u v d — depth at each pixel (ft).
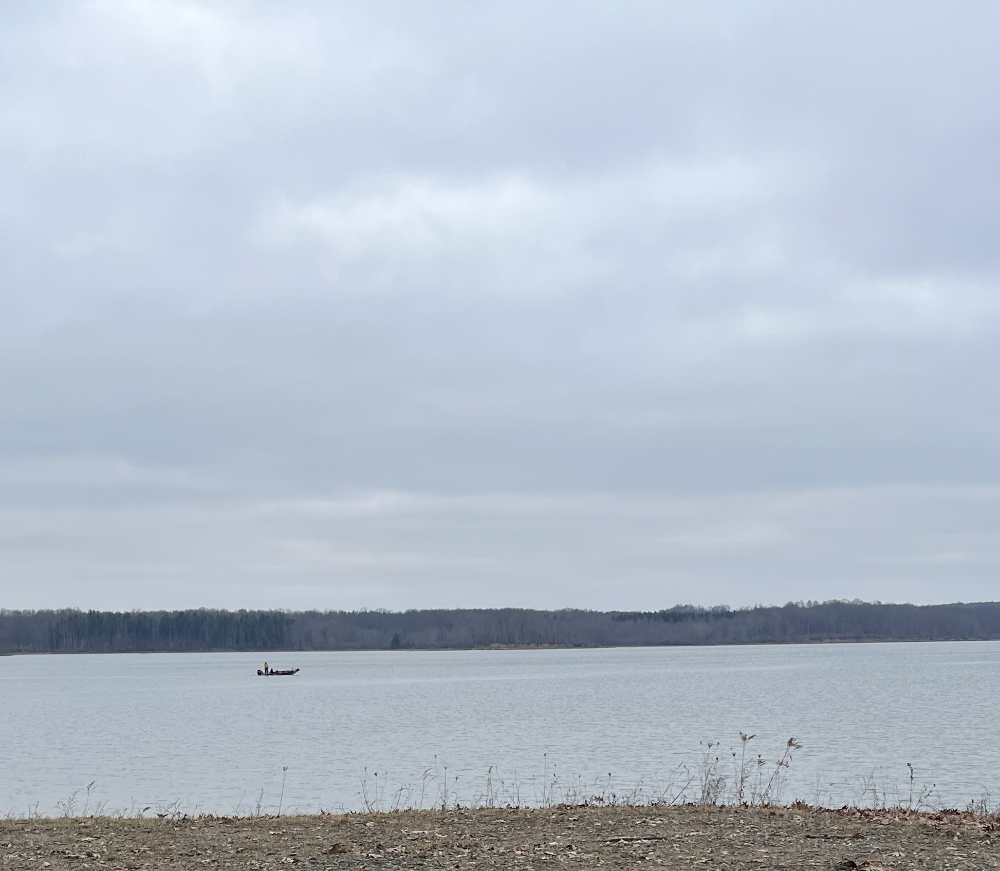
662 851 51.55
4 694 415.03
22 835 58.65
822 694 332.60
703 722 228.43
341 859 51.13
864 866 47.09
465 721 243.19
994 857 48.83
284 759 167.12
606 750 170.71
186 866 49.78
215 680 539.29
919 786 121.08
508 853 51.70
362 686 447.83
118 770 155.33
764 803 69.87
